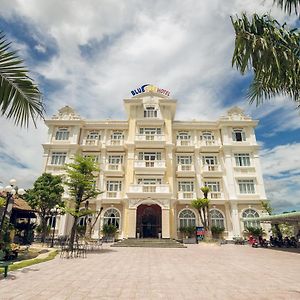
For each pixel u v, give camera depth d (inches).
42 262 449.7
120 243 853.8
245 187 1074.1
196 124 1203.9
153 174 1067.3
